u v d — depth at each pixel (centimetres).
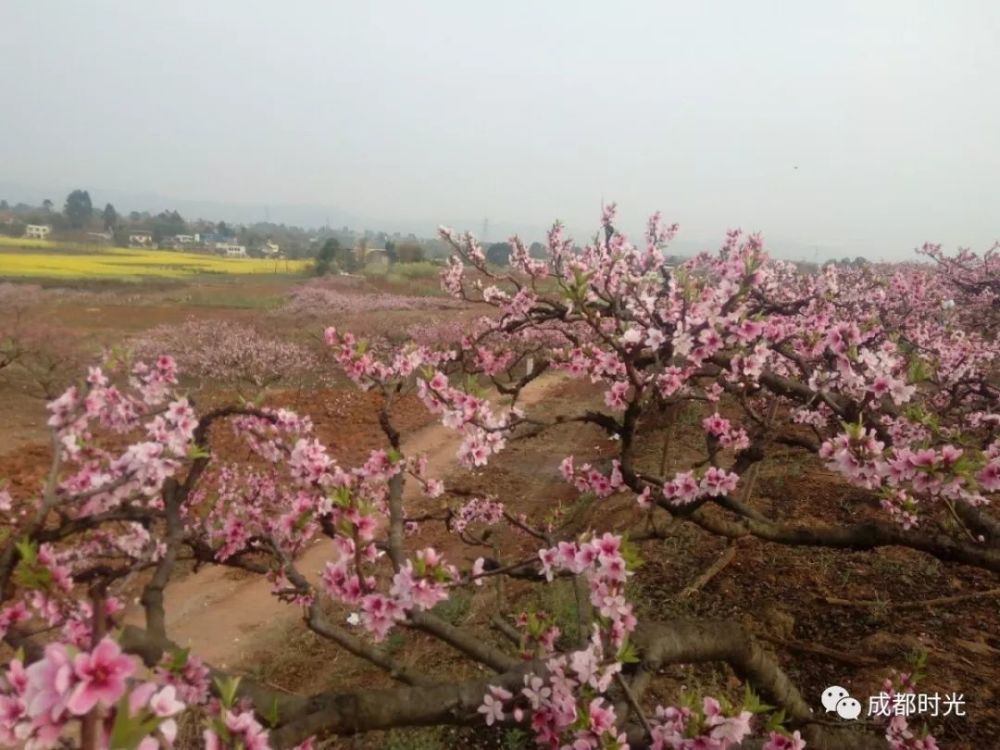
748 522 394
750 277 362
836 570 635
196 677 215
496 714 234
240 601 673
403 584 234
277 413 319
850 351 368
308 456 274
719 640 309
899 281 1015
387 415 342
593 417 400
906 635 523
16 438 1048
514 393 503
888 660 495
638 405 376
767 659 327
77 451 289
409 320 2431
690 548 703
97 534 344
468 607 625
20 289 2928
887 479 327
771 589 612
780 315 532
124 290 3522
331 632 252
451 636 269
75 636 230
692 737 218
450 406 354
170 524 260
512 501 938
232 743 169
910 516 339
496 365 566
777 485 832
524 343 957
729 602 593
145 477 247
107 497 259
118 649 124
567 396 1605
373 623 237
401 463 335
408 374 375
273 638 608
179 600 671
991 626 531
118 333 2027
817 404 548
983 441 485
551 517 530
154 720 122
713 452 433
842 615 563
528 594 634
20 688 139
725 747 219
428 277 4603
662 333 374
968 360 645
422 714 232
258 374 1523
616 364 461
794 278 1080
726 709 223
